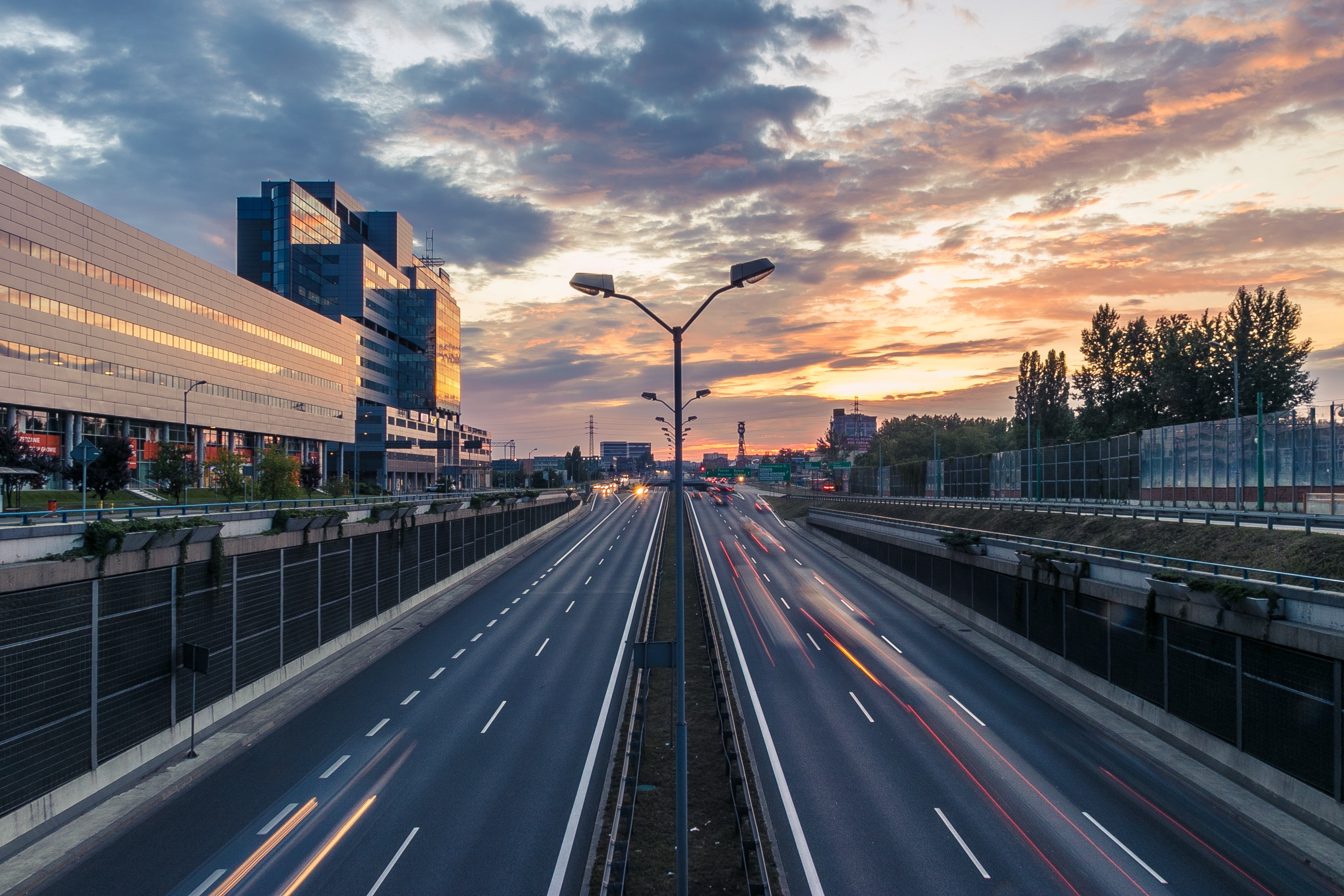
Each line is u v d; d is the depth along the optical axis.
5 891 17.53
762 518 124.75
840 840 20.09
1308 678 21.00
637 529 107.75
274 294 112.94
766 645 42.25
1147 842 19.97
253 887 17.72
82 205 77.44
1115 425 87.44
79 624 22.23
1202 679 25.66
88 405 77.88
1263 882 18.02
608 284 18.33
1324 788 20.39
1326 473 42.38
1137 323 91.19
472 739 27.58
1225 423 51.81
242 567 31.38
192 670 26.20
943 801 22.50
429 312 177.00
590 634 44.94
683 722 16.06
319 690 33.72
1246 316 73.31
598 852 19.17
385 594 48.12
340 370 136.25
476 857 19.14
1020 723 29.56
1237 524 40.81
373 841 19.97
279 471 69.44
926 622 49.47
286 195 142.88
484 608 53.62
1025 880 18.11
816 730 28.61
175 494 66.19
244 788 23.36
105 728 23.09
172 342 90.62
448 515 61.88
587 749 26.67
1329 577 31.34
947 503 86.38
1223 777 23.98
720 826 20.80
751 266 18.02
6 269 68.94
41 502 64.00
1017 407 108.62
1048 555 36.97
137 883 17.88
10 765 19.67
